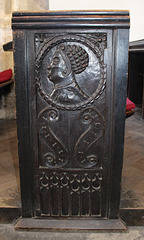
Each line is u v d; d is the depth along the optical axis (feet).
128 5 12.65
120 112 4.41
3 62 12.35
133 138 10.20
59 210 5.06
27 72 4.31
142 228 5.20
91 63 4.27
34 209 5.10
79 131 4.60
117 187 4.83
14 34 4.13
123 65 4.20
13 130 11.35
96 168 4.78
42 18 4.05
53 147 4.70
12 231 5.06
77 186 4.90
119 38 4.09
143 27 12.46
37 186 4.92
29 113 4.51
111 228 4.99
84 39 4.15
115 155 4.64
